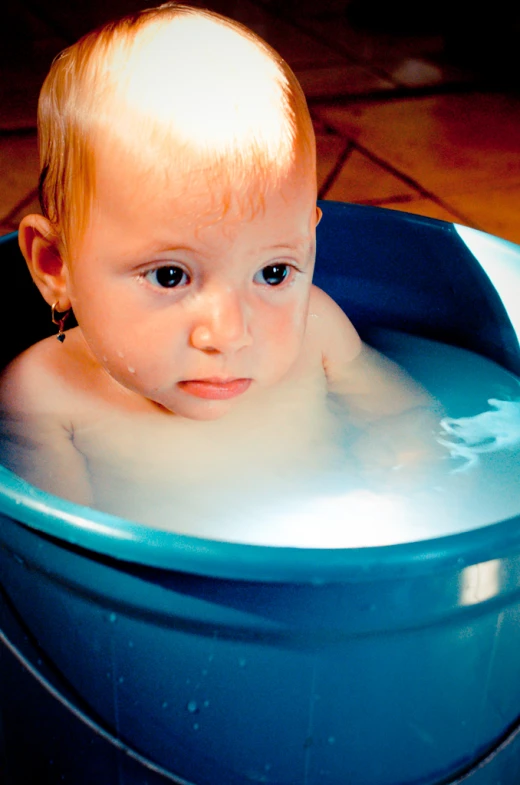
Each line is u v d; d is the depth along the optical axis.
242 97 0.81
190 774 0.79
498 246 1.13
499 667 0.77
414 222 1.20
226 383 0.87
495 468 1.05
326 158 2.23
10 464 0.93
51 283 0.96
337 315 1.22
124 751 0.80
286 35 2.99
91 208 0.83
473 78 2.79
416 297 1.28
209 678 0.71
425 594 0.65
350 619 0.66
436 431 1.11
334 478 1.01
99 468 0.98
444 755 0.80
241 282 0.83
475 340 1.25
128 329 0.86
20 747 0.92
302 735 0.74
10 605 0.81
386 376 1.20
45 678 0.81
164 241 0.80
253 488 0.98
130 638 0.71
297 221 0.84
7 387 1.03
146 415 1.04
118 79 0.82
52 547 0.67
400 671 0.71
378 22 3.14
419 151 2.31
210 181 0.79
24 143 2.21
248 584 0.63
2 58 2.70
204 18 0.88
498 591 0.68
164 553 0.60
